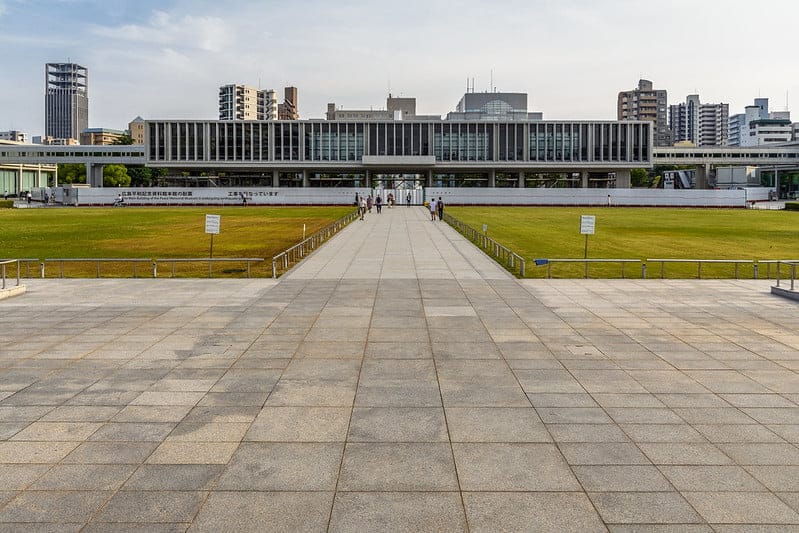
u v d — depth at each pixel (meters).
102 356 12.69
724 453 8.06
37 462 7.77
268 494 6.97
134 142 192.50
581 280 23.27
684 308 17.86
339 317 16.55
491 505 6.76
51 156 120.75
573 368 11.84
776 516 6.55
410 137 110.31
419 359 12.47
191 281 22.97
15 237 42.94
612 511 6.64
